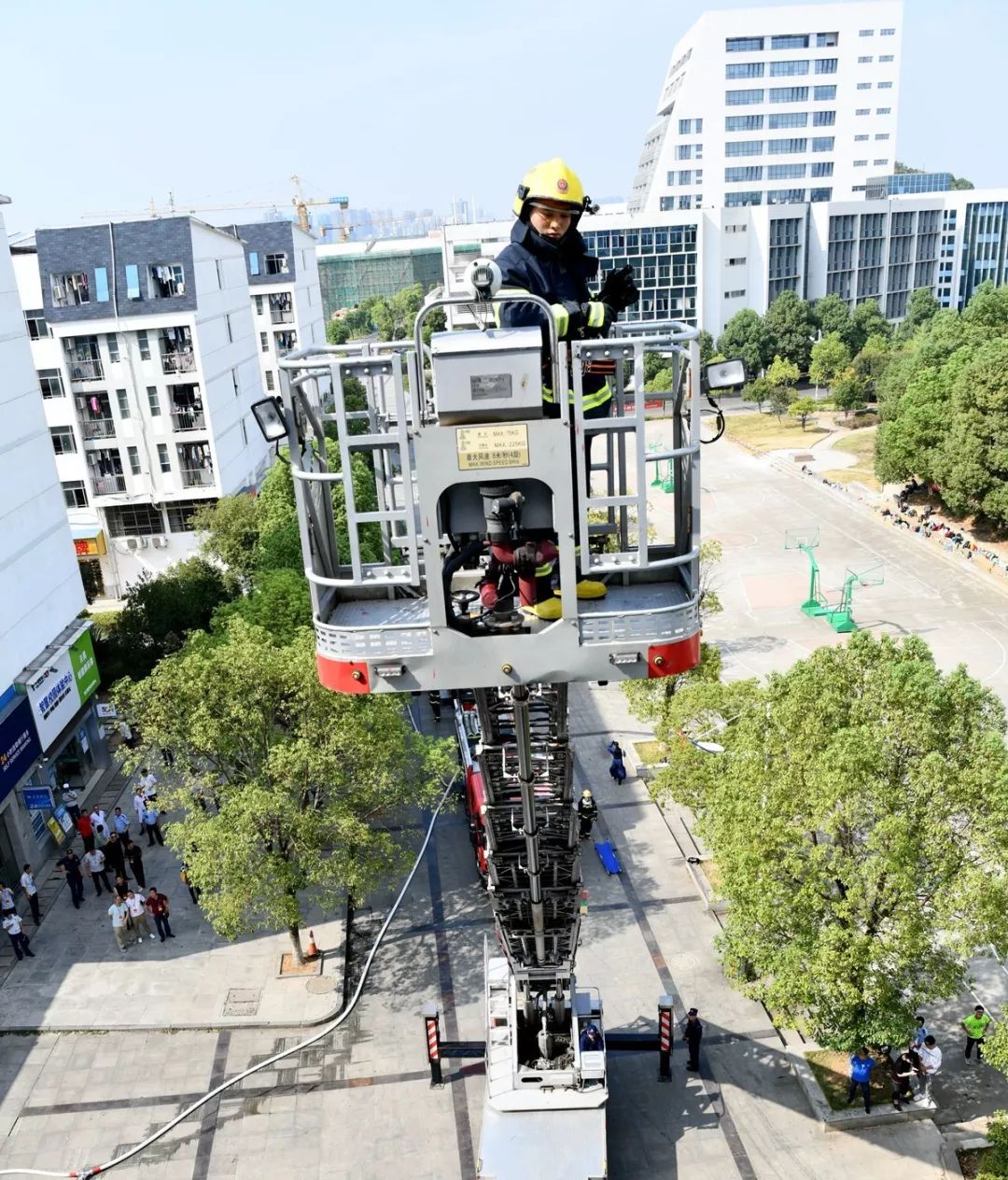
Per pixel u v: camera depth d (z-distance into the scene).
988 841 15.70
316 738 20.86
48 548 28.58
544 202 8.67
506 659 8.40
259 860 20.44
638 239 96.88
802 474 66.81
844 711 17.16
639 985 21.62
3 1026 21.33
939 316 78.88
